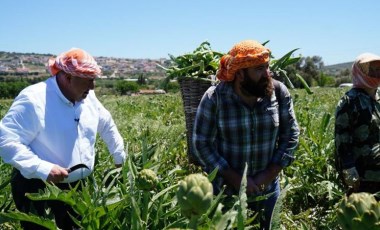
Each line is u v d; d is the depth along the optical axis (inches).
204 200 76.4
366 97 160.9
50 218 123.7
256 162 144.2
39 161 134.0
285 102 145.4
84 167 137.0
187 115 195.5
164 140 274.8
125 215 121.7
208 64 195.8
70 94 141.1
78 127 144.2
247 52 128.4
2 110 668.1
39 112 137.2
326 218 164.6
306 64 2699.3
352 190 171.0
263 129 140.9
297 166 221.6
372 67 158.1
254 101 139.3
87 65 135.9
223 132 142.6
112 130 161.3
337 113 164.4
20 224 146.9
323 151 219.6
